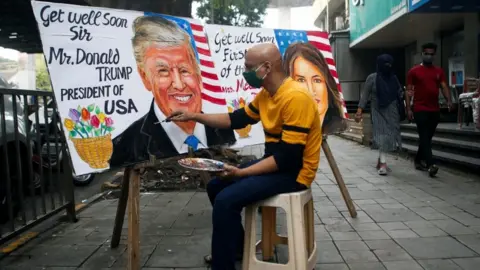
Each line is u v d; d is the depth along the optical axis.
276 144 2.67
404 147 8.20
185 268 3.09
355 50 16.19
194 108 3.22
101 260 3.28
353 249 3.37
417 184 5.63
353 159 8.15
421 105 6.17
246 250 2.59
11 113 4.67
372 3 12.66
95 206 5.05
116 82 2.84
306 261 2.52
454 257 3.16
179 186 5.69
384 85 6.20
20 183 3.70
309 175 2.60
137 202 2.80
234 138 3.54
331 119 4.09
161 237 3.77
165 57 3.12
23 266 3.20
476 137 6.67
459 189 5.27
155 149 2.94
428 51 6.13
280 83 2.60
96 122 2.72
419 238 3.57
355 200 4.89
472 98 6.96
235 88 3.84
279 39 4.14
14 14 7.09
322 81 4.09
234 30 3.90
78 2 6.00
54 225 4.25
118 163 2.75
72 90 2.65
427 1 8.48
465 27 9.97
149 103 2.98
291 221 2.51
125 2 7.74
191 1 9.33
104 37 2.82
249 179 2.54
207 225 4.10
